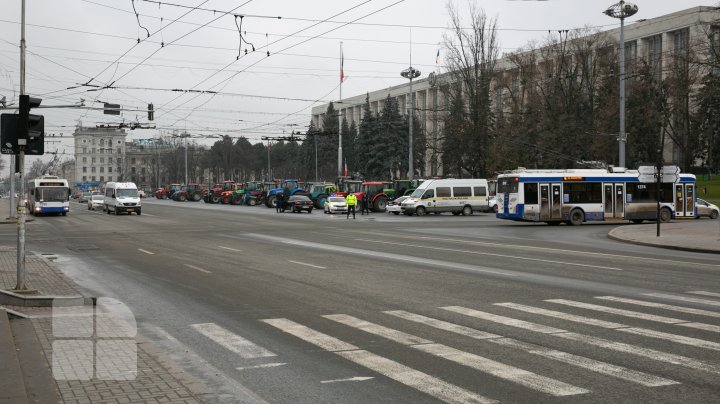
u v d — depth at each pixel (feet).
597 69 200.13
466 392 19.21
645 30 248.73
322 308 33.35
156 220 136.15
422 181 183.11
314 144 346.95
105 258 60.29
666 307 33.14
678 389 19.25
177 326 29.19
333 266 52.39
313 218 145.69
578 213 118.11
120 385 20.08
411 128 187.42
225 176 428.97
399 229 105.29
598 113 192.95
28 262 56.29
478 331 27.50
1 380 19.90
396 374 21.15
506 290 39.17
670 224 113.50
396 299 35.96
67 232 99.30
